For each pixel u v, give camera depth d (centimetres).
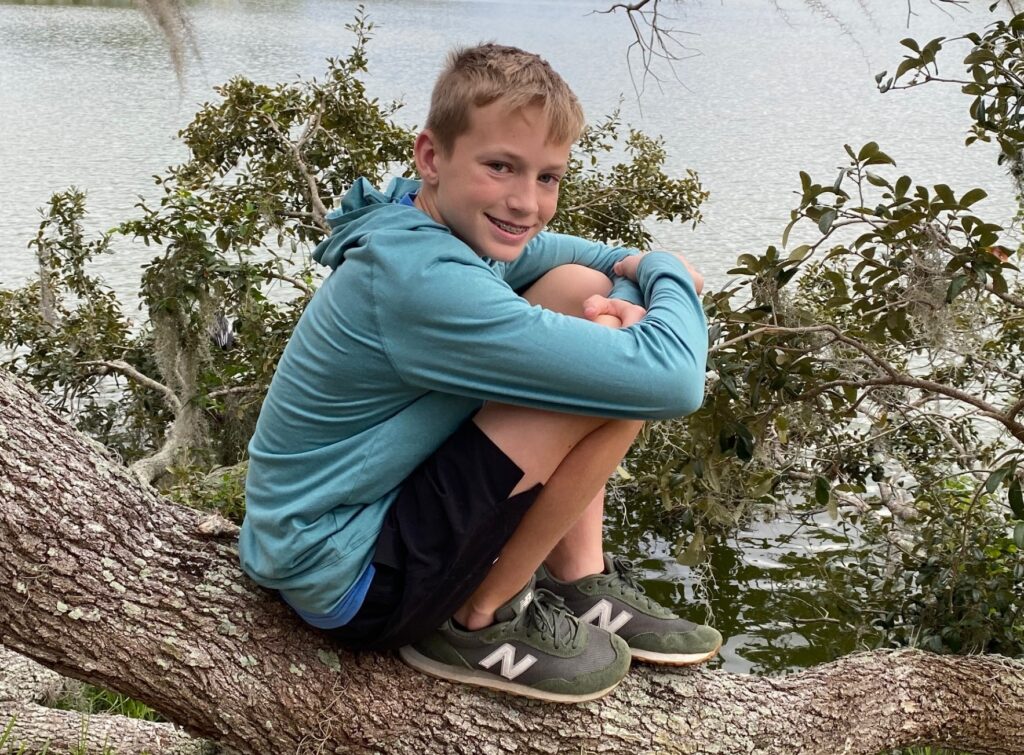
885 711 252
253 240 561
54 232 802
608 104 2044
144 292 521
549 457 168
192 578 188
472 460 169
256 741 187
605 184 698
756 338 308
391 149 648
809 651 527
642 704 207
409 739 189
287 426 173
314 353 169
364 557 171
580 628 190
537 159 168
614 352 161
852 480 461
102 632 178
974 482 490
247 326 549
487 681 188
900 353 486
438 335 160
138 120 2112
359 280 164
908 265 303
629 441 173
